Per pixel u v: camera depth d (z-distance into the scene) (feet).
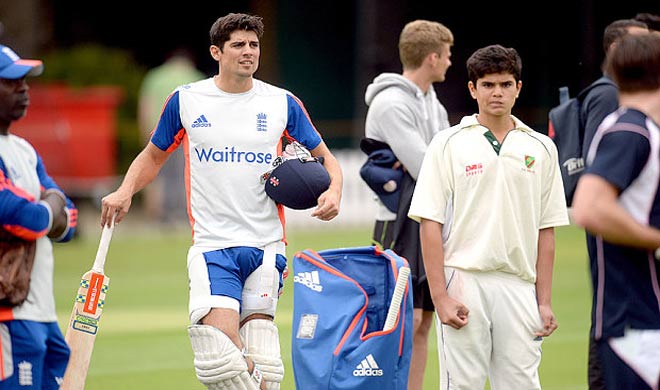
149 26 330.54
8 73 68.08
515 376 77.36
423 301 92.99
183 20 331.77
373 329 78.13
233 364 78.69
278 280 83.25
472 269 76.89
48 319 69.87
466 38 298.35
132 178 83.51
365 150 96.17
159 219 252.21
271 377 81.56
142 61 330.75
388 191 93.61
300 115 84.84
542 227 78.79
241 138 82.12
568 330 131.44
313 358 75.61
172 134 83.82
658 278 60.70
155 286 168.55
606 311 61.67
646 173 59.00
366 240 216.54
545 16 283.59
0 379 67.15
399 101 94.27
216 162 81.97
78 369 76.64
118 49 320.91
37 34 303.68
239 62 81.51
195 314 80.28
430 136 96.32
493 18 295.69
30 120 238.48
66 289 162.30
